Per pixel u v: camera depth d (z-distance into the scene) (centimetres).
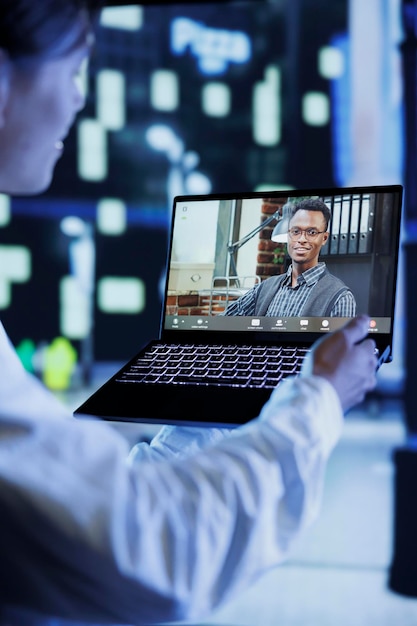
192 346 82
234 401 70
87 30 49
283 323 84
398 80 503
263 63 546
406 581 331
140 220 585
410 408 475
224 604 46
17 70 46
